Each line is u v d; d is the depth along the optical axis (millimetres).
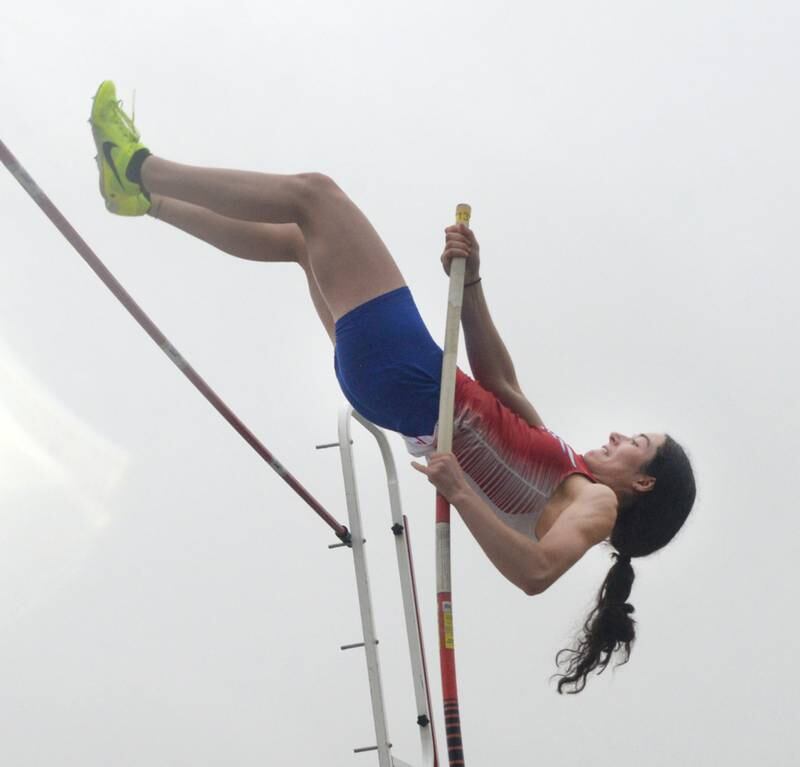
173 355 5137
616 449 4824
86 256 4594
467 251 4379
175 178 4305
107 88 4434
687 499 4832
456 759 4121
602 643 4836
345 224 4281
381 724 6238
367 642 6277
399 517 6492
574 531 4055
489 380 4664
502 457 4391
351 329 4301
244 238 4738
